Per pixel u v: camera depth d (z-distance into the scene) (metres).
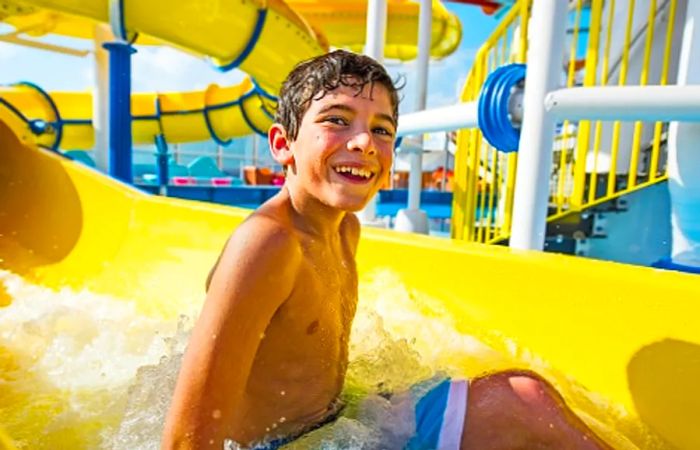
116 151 3.93
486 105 1.65
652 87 1.32
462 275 1.42
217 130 7.42
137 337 1.70
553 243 3.04
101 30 4.14
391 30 6.58
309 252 0.96
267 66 4.54
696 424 1.02
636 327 1.13
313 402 1.00
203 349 0.80
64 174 2.50
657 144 2.85
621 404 1.11
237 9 3.99
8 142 2.73
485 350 1.32
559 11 1.46
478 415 0.98
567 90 1.45
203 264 1.94
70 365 1.51
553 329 1.24
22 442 1.13
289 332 0.93
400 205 7.25
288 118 0.96
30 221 2.52
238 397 0.84
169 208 2.16
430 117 2.15
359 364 1.24
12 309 1.96
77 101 6.68
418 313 1.47
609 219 2.97
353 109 0.89
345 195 0.90
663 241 2.92
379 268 1.60
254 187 6.95
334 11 6.53
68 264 2.27
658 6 3.25
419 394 1.08
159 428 1.11
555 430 0.93
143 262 2.10
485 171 3.61
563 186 3.06
